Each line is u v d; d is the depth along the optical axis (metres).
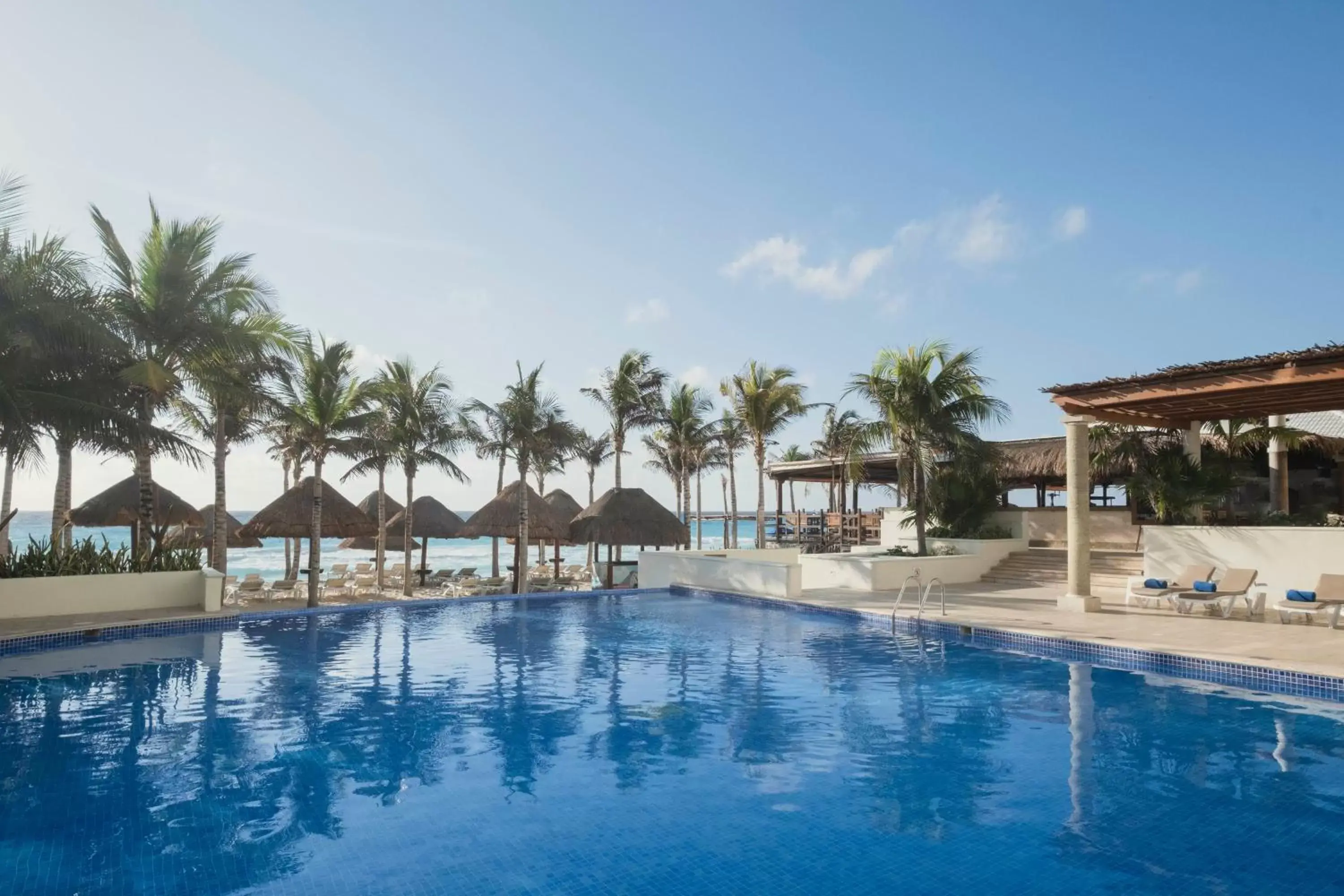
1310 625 12.34
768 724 7.93
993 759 6.78
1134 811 5.59
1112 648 10.74
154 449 15.42
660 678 10.11
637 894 4.38
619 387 30.67
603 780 6.32
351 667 10.95
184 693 9.38
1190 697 8.95
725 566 19.44
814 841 5.12
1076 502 14.80
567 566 38.03
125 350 14.59
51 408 13.07
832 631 14.06
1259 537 14.60
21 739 7.49
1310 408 15.55
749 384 31.38
